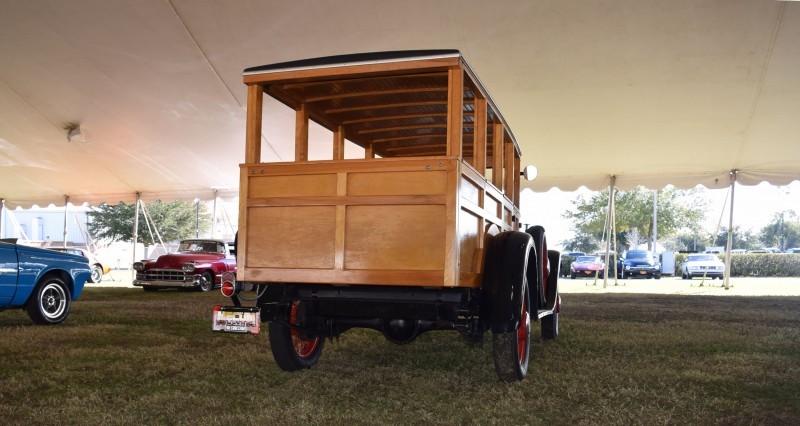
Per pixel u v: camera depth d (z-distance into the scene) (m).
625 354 5.49
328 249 3.78
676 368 4.83
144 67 10.30
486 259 4.23
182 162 15.02
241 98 10.98
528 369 4.76
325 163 3.82
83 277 8.08
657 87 10.12
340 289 4.05
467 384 4.23
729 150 13.22
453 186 3.56
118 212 47.41
